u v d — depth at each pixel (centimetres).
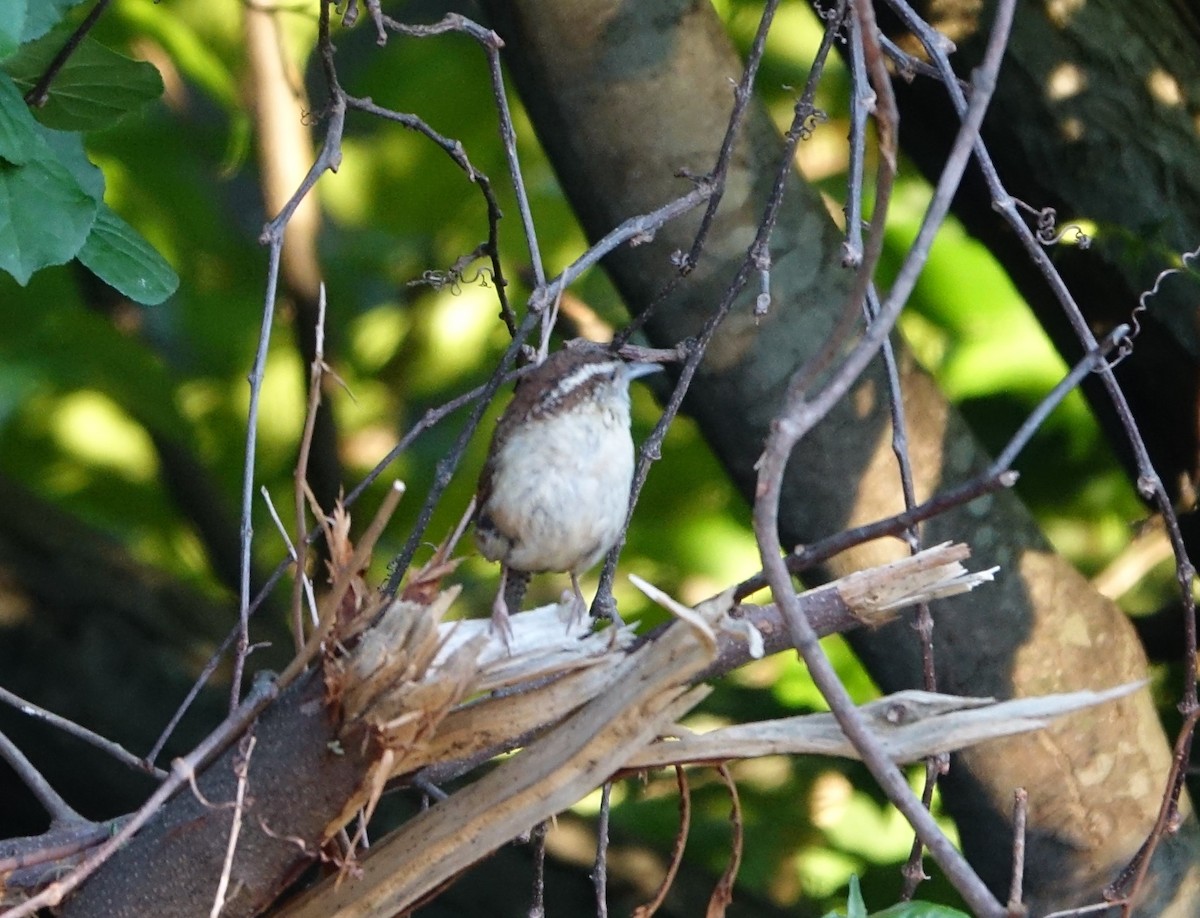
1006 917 356
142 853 485
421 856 486
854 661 966
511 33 701
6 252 488
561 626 480
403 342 1113
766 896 892
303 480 461
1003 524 756
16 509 841
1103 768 764
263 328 510
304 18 1041
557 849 830
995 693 755
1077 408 946
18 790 826
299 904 502
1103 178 758
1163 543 879
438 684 445
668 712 455
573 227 1072
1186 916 779
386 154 1089
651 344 746
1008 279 893
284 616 1019
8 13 448
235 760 468
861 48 489
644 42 694
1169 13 784
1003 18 362
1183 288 742
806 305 718
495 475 614
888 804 928
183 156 1026
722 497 1021
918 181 999
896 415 545
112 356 899
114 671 810
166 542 1046
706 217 546
